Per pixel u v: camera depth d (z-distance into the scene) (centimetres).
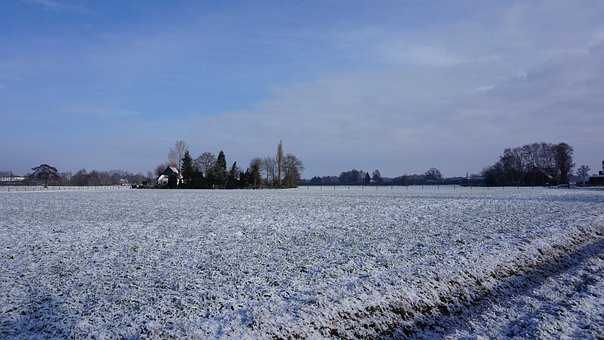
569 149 15475
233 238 2078
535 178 14475
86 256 1653
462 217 2995
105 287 1216
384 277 1278
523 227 2380
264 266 1460
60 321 952
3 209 3844
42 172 15175
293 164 14200
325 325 955
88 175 16962
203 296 1117
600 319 1029
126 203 4697
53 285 1241
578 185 13538
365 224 2614
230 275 1339
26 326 928
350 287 1173
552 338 925
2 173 16338
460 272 1375
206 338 858
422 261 1498
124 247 1842
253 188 12294
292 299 1086
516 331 973
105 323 938
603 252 1905
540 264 1633
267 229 2400
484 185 15488
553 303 1163
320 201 5075
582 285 1341
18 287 1223
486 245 1805
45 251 1762
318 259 1568
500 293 1288
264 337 875
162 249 1791
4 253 1723
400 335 984
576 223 2562
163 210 3722
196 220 2878
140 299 1099
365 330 973
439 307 1147
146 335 872
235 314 978
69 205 4362
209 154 14212
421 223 2644
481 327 1010
